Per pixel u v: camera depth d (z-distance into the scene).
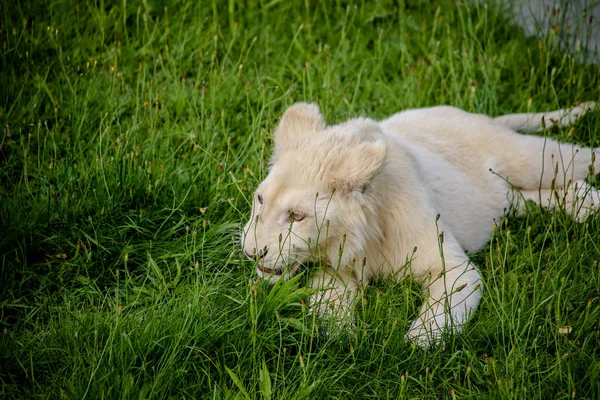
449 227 6.42
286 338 5.39
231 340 5.33
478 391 5.07
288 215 5.62
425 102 8.42
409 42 9.29
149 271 6.16
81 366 5.02
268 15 9.59
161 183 6.82
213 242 6.35
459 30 9.35
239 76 8.55
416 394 5.13
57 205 6.46
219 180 6.71
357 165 5.54
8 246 6.11
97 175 6.74
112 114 7.84
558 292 5.56
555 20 9.02
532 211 6.78
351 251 5.78
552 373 5.05
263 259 5.62
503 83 8.71
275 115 8.06
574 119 7.97
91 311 5.75
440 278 5.91
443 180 6.58
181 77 8.56
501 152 7.25
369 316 5.56
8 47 8.45
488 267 6.18
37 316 5.67
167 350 5.12
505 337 5.51
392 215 5.95
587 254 6.05
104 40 9.07
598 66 8.67
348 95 8.48
